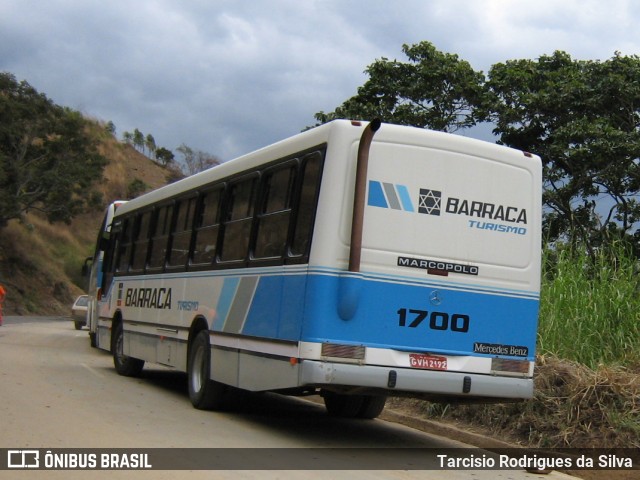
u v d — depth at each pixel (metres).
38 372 13.84
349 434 9.56
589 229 20.45
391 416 11.09
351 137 8.09
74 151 50.34
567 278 11.16
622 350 10.25
